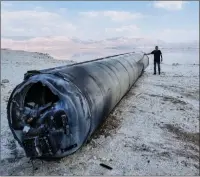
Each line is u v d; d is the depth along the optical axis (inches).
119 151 230.1
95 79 230.2
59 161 206.5
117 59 377.4
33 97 194.4
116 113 328.8
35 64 733.3
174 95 455.8
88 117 193.2
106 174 193.8
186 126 318.0
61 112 179.8
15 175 191.9
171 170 211.5
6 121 299.6
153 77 625.9
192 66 866.1
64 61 868.0
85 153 219.6
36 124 182.9
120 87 298.7
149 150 240.1
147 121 313.4
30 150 178.9
